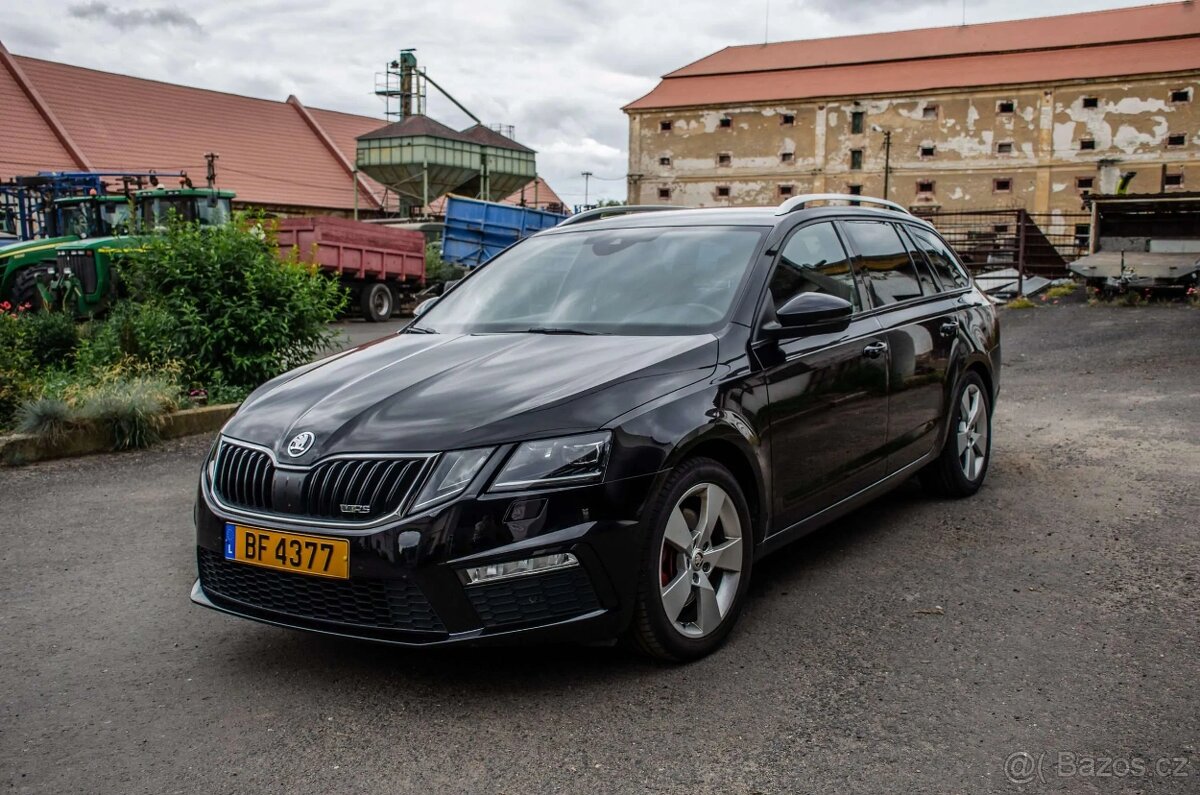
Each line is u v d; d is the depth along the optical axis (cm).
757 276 395
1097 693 306
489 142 5394
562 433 304
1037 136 5447
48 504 588
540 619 300
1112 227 2047
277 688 329
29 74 4297
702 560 339
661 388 331
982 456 559
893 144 5747
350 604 307
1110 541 458
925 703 303
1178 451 631
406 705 313
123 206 1580
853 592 404
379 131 5075
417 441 302
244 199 4672
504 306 430
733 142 6128
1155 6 5828
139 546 498
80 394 768
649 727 293
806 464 392
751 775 265
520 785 264
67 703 321
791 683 320
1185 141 5188
